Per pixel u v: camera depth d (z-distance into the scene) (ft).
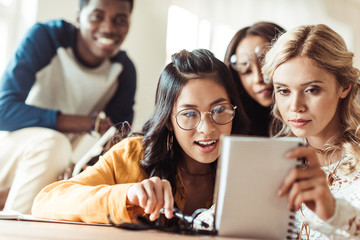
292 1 15.76
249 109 6.56
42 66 8.41
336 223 2.53
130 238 2.26
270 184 2.52
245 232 2.56
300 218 3.63
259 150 2.51
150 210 2.82
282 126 4.83
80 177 3.81
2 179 6.81
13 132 7.17
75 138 8.23
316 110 3.58
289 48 3.66
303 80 3.58
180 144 4.04
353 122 3.87
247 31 6.69
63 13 10.91
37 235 2.25
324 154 3.88
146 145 4.24
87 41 8.85
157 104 4.28
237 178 2.52
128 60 9.57
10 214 3.29
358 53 18.39
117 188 3.03
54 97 8.74
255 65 6.40
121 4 9.05
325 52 3.61
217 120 3.87
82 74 8.77
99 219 3.05
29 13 10.44
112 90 9.26
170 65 4.21
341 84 3.73
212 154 3.89
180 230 2.74
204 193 4.39
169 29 13.24
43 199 3.49
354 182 3.66
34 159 6.66
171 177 4.19
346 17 17.84
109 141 5.61
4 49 10.36
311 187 2.49
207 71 3.99
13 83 7.93
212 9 13.61
